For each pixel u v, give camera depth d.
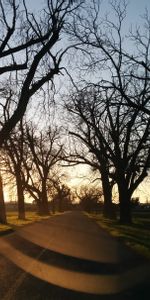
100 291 12.50
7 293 12.27
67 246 26.41
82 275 15.40
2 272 16.14
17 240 30.27
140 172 52.53
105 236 34.53
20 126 53.34
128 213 53.84
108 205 72.12
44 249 24.58
